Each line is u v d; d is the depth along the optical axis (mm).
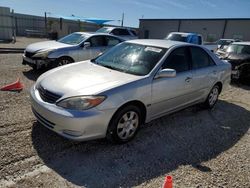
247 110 6008
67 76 3875
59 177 2910
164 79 4125
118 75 3916
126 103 3588
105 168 3152
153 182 2959
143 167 3240
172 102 4465
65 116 3188
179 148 3826
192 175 3154
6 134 3732
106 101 3330
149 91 3881
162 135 4219
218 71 5570
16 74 7637
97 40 8852
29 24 31531
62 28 29438
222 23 31688
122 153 3525
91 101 3244
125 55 4586
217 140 4230
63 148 3510
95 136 3385
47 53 7578
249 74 8648
